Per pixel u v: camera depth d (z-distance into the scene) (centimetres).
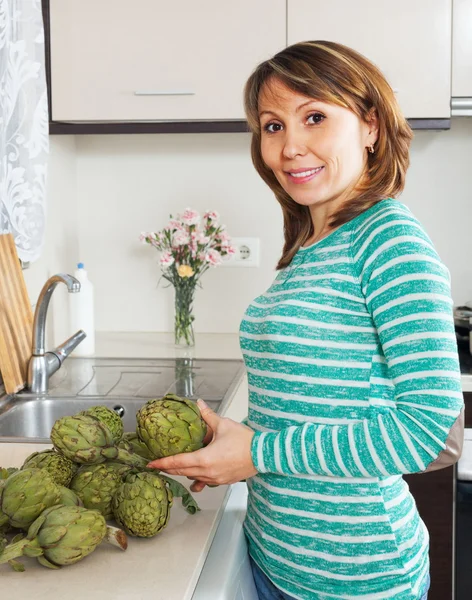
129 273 268
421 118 218
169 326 270
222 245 242
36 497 94
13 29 181
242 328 114
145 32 216
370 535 101
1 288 185
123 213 265
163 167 262
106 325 271
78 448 103
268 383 107
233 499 131
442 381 90
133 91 218
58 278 181
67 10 217
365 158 113
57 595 86
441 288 93
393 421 92
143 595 86
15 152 187
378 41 214
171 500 103
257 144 124
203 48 216
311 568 104
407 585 102
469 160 255
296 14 214
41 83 193
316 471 96
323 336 101
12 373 183
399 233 97
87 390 191
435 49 214
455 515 205
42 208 199
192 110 218
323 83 104
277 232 262
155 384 198
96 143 263
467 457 202
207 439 107
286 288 108
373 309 97
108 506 102
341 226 106
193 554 97
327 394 101
